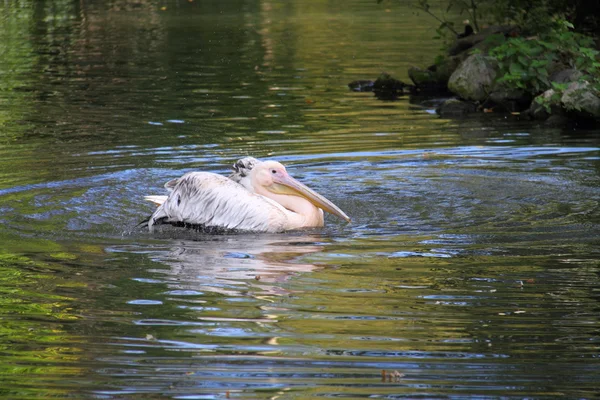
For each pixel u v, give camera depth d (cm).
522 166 1550
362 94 2370
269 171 1248
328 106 2186
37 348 786
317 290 937
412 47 3166
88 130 1883
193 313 871
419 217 1240
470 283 956
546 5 2512
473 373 734
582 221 1199
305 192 1230
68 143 1752
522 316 859
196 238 1150
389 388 705
